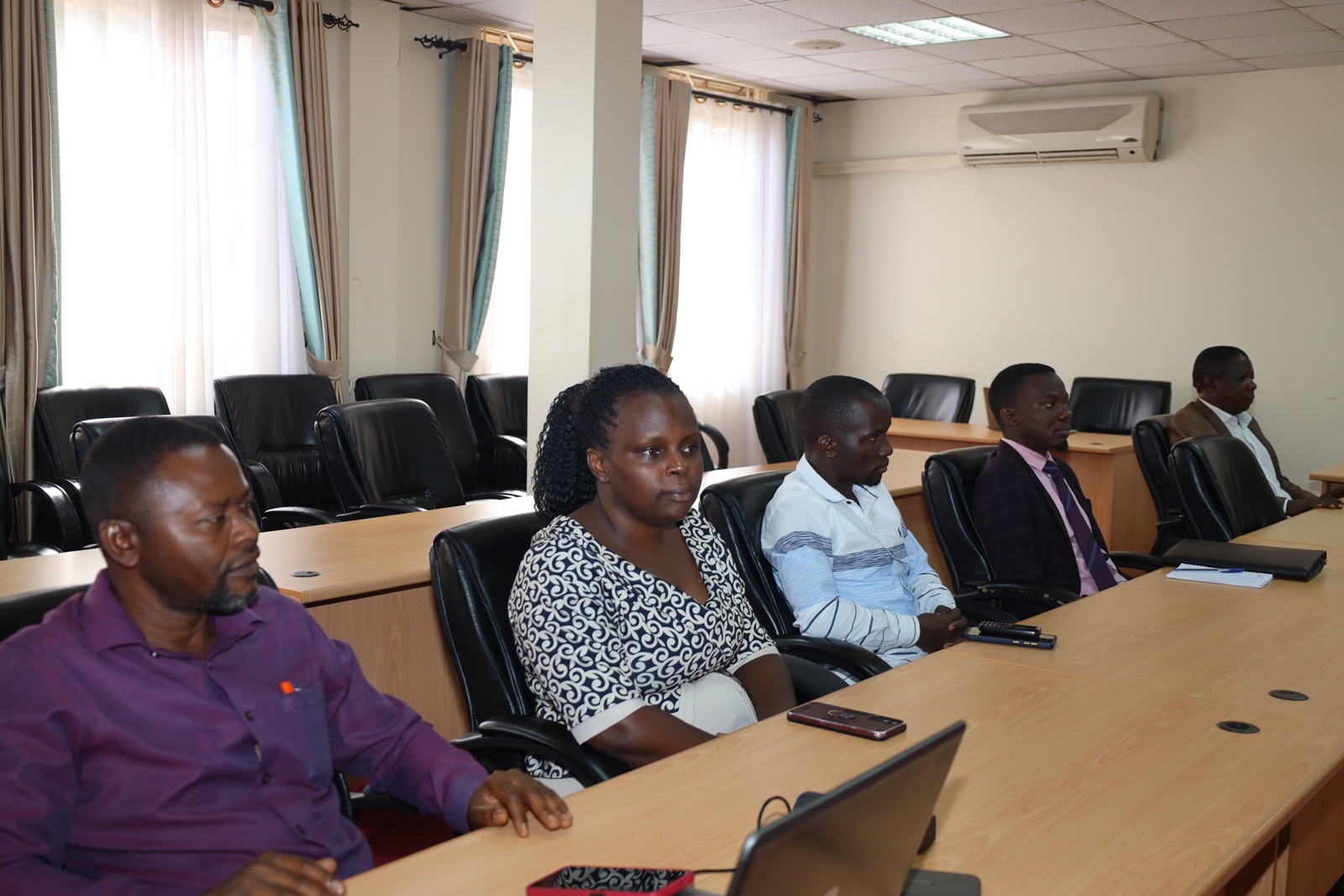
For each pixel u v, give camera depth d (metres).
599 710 1.69
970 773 1.46
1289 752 1.55
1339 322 6.37
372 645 2.63
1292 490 4.74
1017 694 1.79
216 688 1.32
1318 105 6.32
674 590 1.86
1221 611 2.36
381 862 2.49
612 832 1.28
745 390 7.74
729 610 1.95
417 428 3.96
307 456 4.82
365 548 2.83
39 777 1.18
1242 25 5.42
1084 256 7.17
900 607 2.56
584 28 4.51
